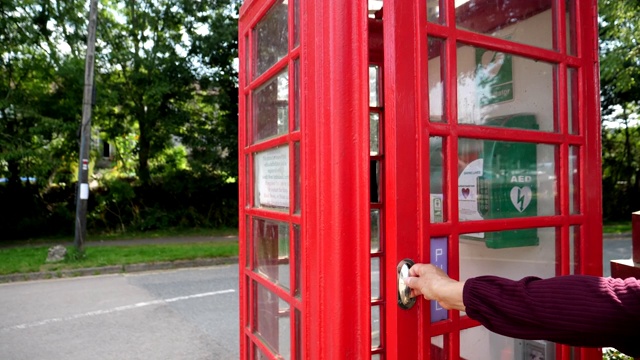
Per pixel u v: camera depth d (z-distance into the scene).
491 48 1.65
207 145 14.74
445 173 1.56
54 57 11.55
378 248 1.64
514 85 1.80
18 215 13.59
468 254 1.83
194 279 8.29
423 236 1.45
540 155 1.88
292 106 1.76
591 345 1.03
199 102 14.91
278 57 1.99
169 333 5.24
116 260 9.45
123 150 15.47
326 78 1.49
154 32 14.02
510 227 1.65
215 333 5.24
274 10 2.04
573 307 1.01
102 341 5.00
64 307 6.36
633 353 1.03
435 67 1.55
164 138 14.53
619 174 19.88
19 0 11.20
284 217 1.81
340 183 1.46
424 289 1.35
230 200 16.45
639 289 0.98
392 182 1.42
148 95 13.47
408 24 1.45
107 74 13.45
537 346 1.95
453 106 1.56
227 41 13.71
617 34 9.17
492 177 1.76
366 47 1.47
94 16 9.49
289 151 1.77
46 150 12.05
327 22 1.49
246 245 2.38
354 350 1.46
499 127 1.65
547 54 1.78
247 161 2.37
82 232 9.62
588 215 1.86
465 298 1.18
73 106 12.27
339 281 1.45
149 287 7.61
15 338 5.11
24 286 7.78
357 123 1.48
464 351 1.80
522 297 1.08
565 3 1.88
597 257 1.87
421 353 1.45
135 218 14.97
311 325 1.56
